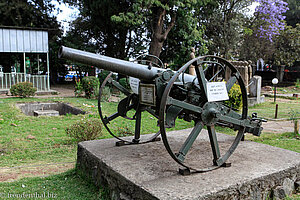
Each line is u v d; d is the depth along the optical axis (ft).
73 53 8.95
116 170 10.01
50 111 32.50
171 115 10.12
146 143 13.93
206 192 8.22
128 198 9.13
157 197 7.86
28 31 48.62
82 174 12.66
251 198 9.40
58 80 77.92
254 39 71.10
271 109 35.24
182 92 11.14
